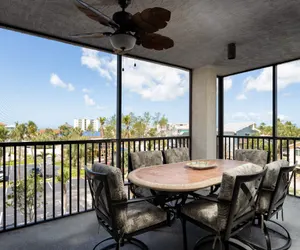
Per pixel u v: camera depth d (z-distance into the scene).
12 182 2.66
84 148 3.00
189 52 3.45
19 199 2.71
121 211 1.62
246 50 3.35
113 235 1.66
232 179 1.55
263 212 1.97
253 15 2.30
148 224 1.76
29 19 2.41
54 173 2.73
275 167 1.97
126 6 1.95
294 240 2.16
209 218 1.72
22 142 2.51
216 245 2.07
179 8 2.18
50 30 2.69
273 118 3.99
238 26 2.56
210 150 4.23
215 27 2.59
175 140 4.23
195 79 4.43
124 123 3.54
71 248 2.06
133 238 2.10
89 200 3.54
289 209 2.97
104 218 1.73
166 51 3.40
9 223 2.72
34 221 2.59
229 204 1.58
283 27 2.58
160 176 2.10
